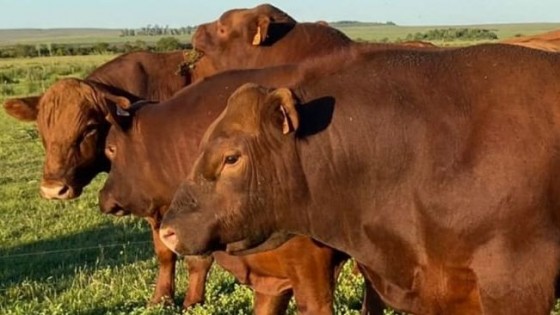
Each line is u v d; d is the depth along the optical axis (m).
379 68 5.26
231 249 5.23
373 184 5.10
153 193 6.89
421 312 5.21
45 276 10.48
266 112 4.94
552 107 4.92
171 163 6.73
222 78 6.70
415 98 5.09
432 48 5.65
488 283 4.85
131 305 8.91
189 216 5.03
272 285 6.65
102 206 7.14
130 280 9.87
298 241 6.23
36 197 16.17
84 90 8.05
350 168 5.10
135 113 6.97
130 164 6.95
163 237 5.09
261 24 8.23
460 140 4.93
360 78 5.23
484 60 5.14
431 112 5.03
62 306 8.80
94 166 8.17
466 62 5.17
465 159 4.89
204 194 5.04
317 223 5.18
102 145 8.12
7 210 14.95
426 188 4.96
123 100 7.14
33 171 20.17
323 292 6.38
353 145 5.08
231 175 5.00
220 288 9.19
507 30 113.38
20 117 8.50
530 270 4.80
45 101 8.11
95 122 8.02
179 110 6.75
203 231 5.02
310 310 6.39
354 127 5.09
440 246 4.96
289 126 4.88
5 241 12.60
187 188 5.09
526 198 4.78
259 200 5.04
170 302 8.93
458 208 4.87
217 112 6.54
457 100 5.02
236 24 8.77
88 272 10.39
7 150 24.53
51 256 11.55
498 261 4.82
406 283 5.18
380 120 5.07
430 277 5.06
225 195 5.01
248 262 6.57
